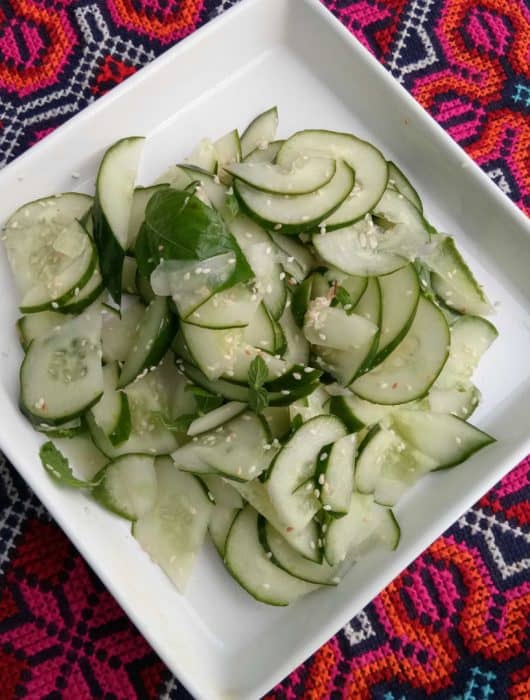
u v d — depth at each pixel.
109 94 0.36
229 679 0.33
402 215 0.37
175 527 0.34
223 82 0.39
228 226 0.35
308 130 0.37
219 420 0.33
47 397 0.33
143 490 0.34
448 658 0.38
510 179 0.42
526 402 0.37
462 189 0.38
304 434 0.33
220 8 0.42
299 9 0.38
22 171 0.35
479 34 0.43
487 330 0.37
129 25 0.41
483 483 0.34
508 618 0.38
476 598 0.38
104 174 0.35
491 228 0.38
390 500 0.35
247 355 0.33
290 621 0.34
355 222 0.35
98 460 0.34
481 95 0.43
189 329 0.33
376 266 0.35
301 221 0.34
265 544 0.34
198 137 0.38
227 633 0.34
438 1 0.43
